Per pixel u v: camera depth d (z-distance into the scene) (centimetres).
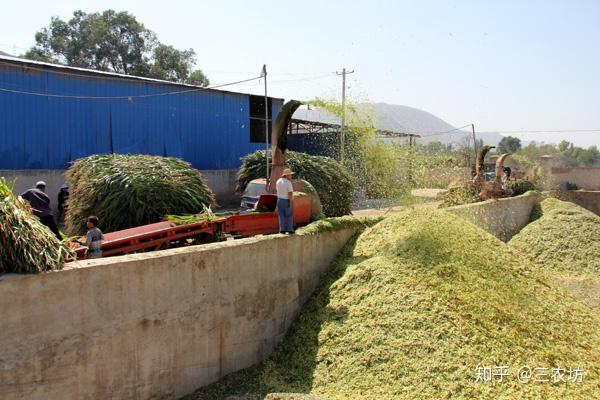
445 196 1669
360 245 1005
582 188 2903
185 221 880
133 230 840
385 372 662
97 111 1680
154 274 634
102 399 588
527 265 949
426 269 834
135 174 1040
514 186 2033
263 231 946
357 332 741
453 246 914
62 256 570
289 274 854
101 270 579
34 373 529
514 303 789
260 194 1089
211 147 2042
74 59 3991
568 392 601
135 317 616
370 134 1201
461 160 2405
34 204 771
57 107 1583
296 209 1003
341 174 1582
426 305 741
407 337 698
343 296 838
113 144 1723
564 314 801
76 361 562
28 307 521
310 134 2580
